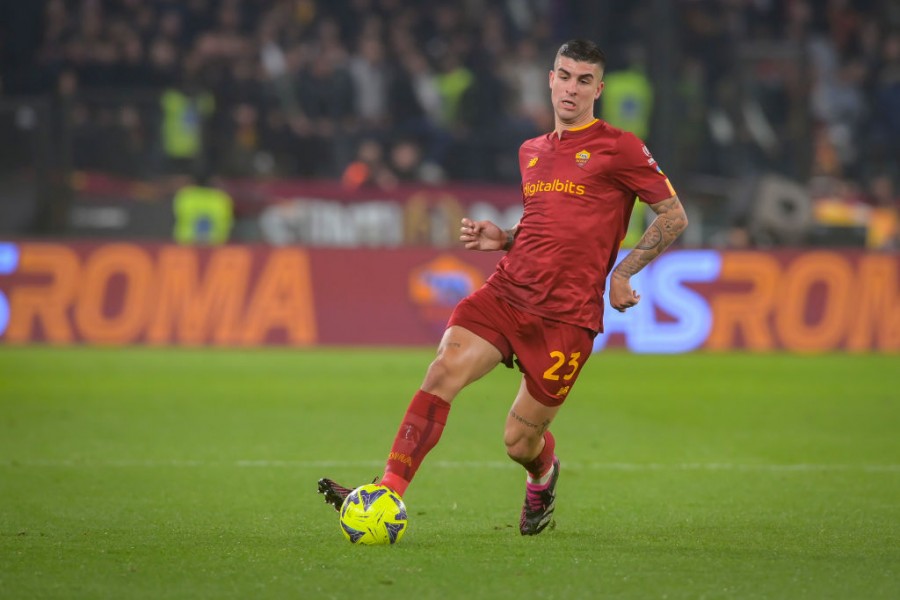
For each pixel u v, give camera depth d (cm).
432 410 1995
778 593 1677
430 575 1759
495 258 5900
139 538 2053
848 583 1739
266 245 5841
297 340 5831
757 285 5916
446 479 2766
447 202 6888
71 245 5788
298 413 3853
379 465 2964
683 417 3869
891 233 7188
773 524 2248
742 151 7531
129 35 7281
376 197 6838
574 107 2006
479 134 7462
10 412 3806
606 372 5078
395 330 5859
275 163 7225
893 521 2289
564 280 1984
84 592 1658
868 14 8769
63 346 5738
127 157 6794
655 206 2011
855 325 5922
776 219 6656
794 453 3200
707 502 2505
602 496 2573
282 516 2294
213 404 4028
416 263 5884
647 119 7438
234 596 1638
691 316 5891
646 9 7906
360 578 1738
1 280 5766
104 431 3459
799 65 7481
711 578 1758
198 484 2670
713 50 7750
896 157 8156
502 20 8338
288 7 7988
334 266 5862
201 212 6588
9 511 2330
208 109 6950
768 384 4731
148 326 5794
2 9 7406
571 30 8525
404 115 7588
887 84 8300
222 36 7469
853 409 4081
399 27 7981
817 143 8025
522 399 2019
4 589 1672
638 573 1784
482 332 1995
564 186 1998
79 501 2448
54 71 6950
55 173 6525
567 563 1850
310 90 7450
